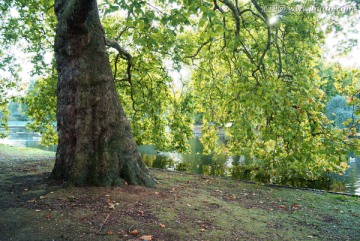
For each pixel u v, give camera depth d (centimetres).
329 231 512
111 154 650
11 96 1429
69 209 492
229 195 729
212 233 455
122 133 684
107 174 633
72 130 667
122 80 1091
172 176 922
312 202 711
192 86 1291
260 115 768
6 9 1173
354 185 1179
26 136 3544
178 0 548
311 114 774
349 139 704
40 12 1220
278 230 502
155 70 1070
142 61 1022
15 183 669
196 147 2494
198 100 1243
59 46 675
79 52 655
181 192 679
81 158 630
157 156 1983
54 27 1165
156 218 484
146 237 404
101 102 659
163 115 1280
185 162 1738
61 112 684
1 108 1566
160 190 662
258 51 906
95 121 650
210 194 713
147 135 1298
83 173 623
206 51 1138
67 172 674
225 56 946
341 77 778
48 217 455
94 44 665
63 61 679
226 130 1050
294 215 599
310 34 880
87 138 642
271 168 878
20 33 1252
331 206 677
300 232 500
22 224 429
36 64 1226
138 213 498
